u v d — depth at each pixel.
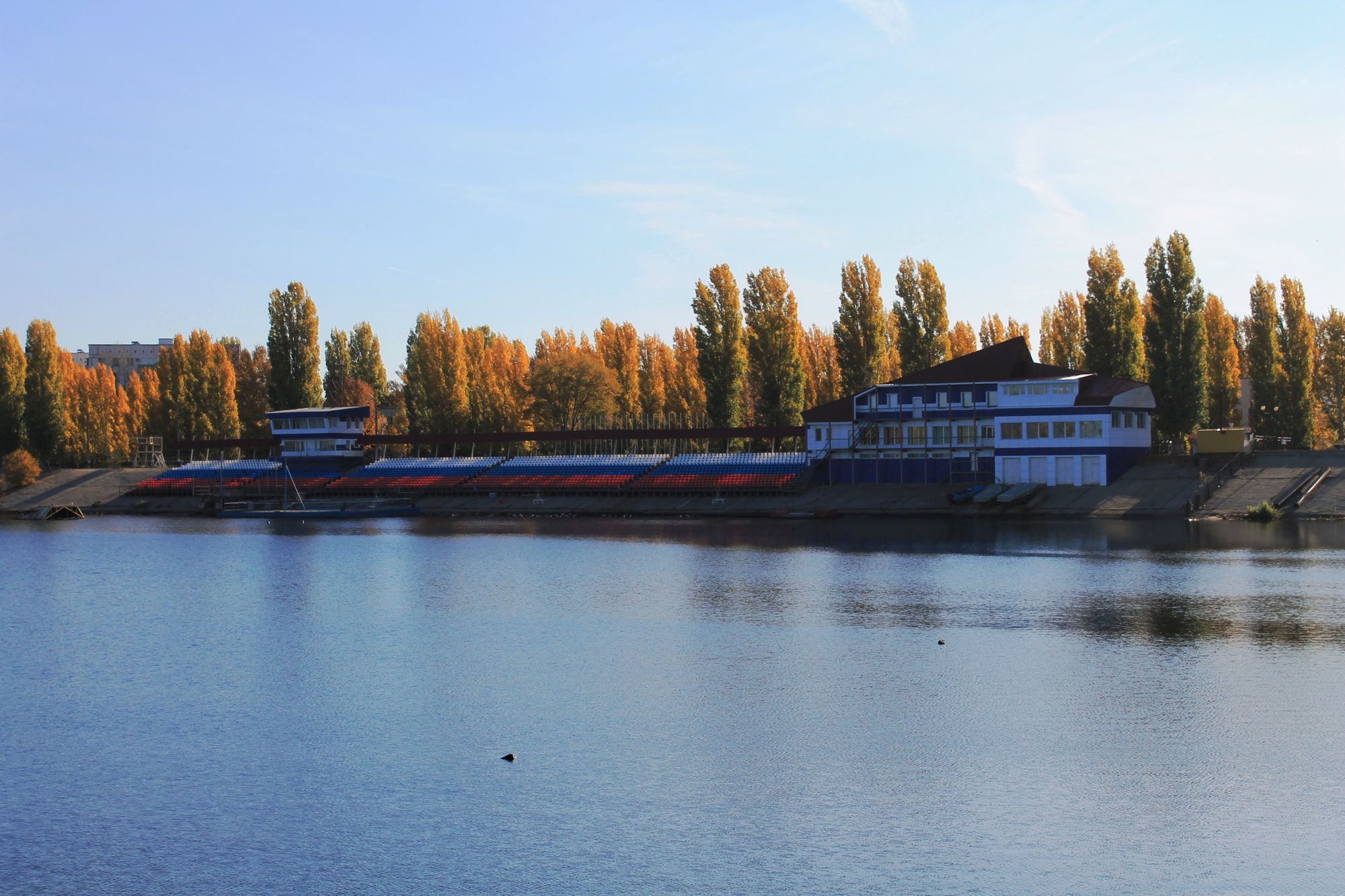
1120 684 48.16
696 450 194.75
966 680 49.66
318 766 40.34
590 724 44.47
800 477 149.38
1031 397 134.00
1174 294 144.25
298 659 57.75
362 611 72.69
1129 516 117.25
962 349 189.25
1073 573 80.50
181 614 73.56
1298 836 32.34
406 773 39.31
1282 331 159.12
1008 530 111.88
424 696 49.34
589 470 171.50
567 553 104.75
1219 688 47.16
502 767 39.69
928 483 142.75
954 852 31.86
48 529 155.00
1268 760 38.34
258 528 148.25
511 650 58.62
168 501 188.25
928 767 38.53
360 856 32.62
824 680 50.38
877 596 72.69
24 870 32.19
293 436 191.75
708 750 40.84
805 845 32.53
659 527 132.25
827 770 38.47
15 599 82.06
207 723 46.16
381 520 158.62
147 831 34.78
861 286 166.00
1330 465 123.25
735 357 173.38
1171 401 144.88
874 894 29.52
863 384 166.38
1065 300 174.75
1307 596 68.44
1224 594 69.88
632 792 36.94
